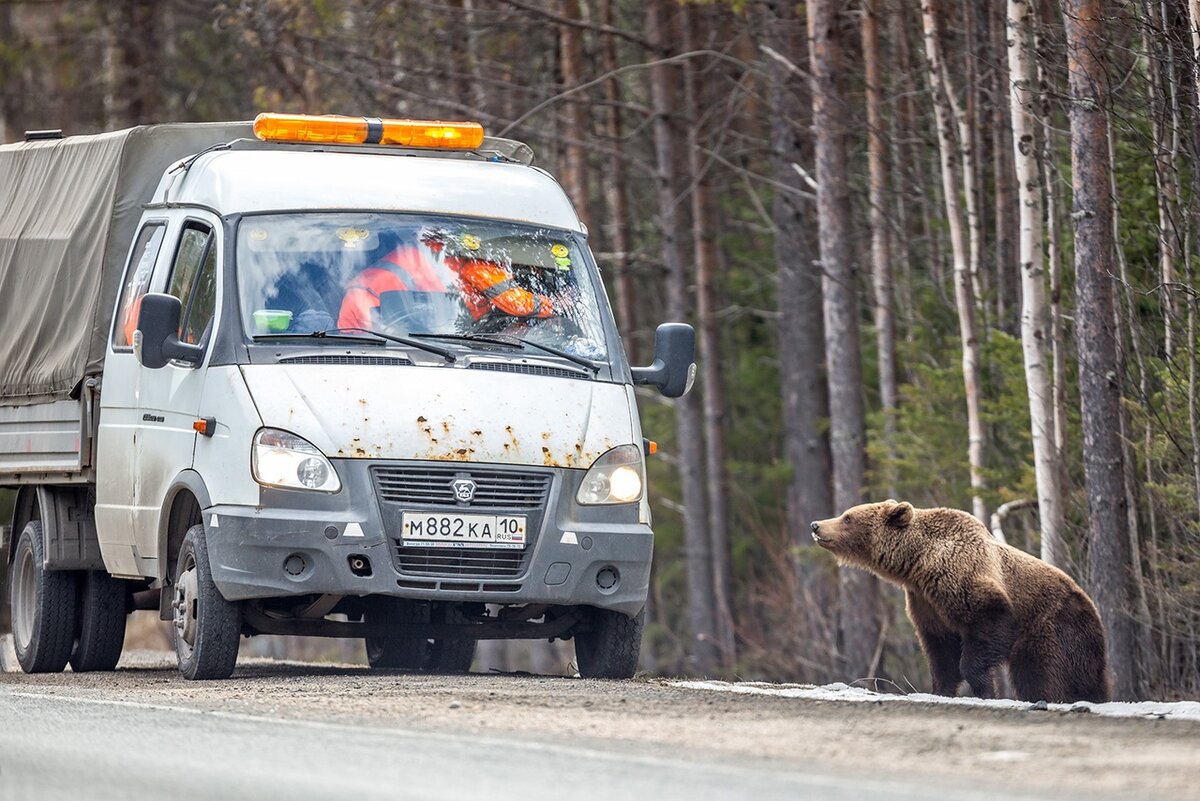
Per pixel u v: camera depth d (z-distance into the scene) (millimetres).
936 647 42500
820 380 104000
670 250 105938
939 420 79625
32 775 24859
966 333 72250
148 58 133250
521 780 24109
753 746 27906
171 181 47281
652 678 44344
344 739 28625
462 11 98312
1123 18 60312
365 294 43000
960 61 81812
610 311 45406
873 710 33188
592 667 44875
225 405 41219
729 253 127188
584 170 107438
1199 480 55344
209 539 41000
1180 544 60125
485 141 50094
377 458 40500
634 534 42531
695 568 110375
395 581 40344
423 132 48125
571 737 29000
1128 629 57188
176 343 42344
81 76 141750
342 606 44844
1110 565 57250
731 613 113250
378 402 41031
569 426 42250
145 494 44531
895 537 41531
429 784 23688
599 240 123938
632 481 42875
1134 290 58469
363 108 105750
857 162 99125
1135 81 63625
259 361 41531
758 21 98562
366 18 104312
